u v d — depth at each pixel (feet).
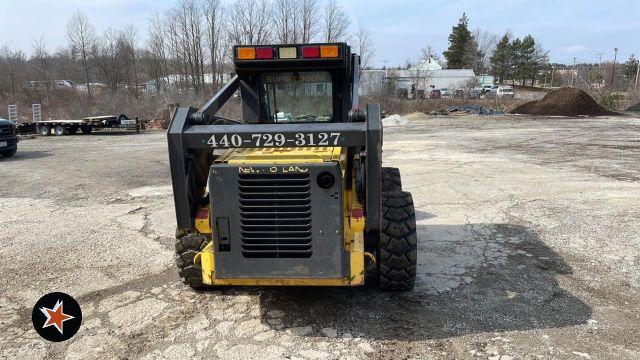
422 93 187.21
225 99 14.79
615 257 17.17
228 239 11.66
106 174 36.32
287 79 15.11
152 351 11.63
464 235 19.92
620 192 26.81
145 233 20.92
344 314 13.17
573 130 63.98
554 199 25.50
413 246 13.53
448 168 35.63
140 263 17.38
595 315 13.03
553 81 294.05
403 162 39.01
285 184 11.39
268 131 11.51
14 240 20.22
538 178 31.24
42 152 51.26
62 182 33.24
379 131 11.22
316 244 11.51
